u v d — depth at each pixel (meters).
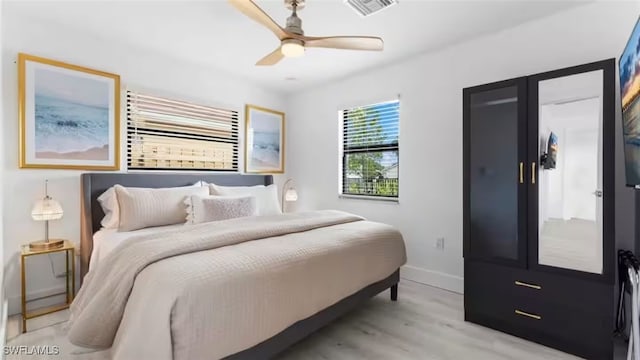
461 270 2.96
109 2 2.23
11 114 2.39
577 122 1.93
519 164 2.16
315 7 2.25
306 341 2.08
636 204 2.02
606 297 1.83
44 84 2.51
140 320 1.29
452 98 3.00
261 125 4.28
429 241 3.19
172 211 2.85
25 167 2.43
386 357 1.90
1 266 1.89
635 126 1.55
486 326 2.29
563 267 1.98
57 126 2.58
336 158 4.08
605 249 1.83
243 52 3.12
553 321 2.01
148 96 3.16
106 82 2.85
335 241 2.09
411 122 3.31
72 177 2.68
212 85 3.70
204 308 1.30
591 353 1.87
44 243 2.34
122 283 1.46
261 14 1.79
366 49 2.22
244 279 1.46
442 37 2.78
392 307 2.62
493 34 2.72
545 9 2.34
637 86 1.49
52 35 2.56
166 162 3.33
